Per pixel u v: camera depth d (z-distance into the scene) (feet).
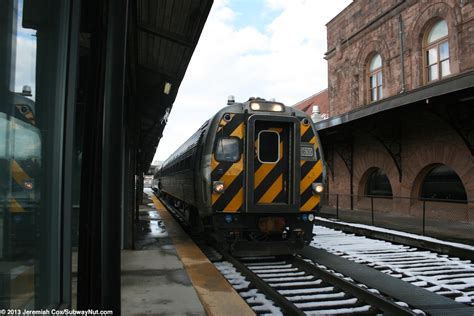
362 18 62.69
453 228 38.29
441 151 44.27
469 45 43.06
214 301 16.30
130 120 28.32
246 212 25.64
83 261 5.94
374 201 57.16
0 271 4.46
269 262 27.30
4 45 4.43
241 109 27.14
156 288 18.08
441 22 48.03
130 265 22.61
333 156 67.00
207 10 19.89
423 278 22.93
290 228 27.14
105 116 5.97
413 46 51.44
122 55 6.12
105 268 5.80
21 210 4.86
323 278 21.90
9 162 4.59
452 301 18.43
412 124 48.78
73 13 5.84
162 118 44.24
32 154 5.12
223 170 26.07
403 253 30.40
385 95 56.75
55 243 5.62
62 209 5.66
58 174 5.64
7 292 4.59
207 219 29.30
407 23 52.60
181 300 16.38
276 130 27.53
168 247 28.45
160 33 23.39
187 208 39.11
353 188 61.41
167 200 73.72
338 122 51.88
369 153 57.41
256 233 26.91
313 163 27.55
